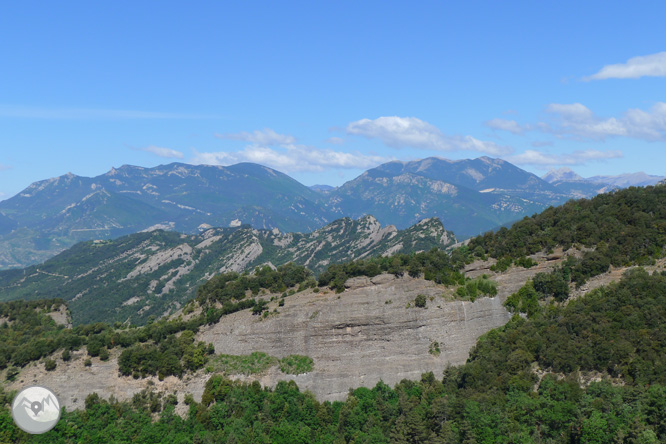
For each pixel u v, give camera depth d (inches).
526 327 7204.7
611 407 5610.2
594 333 6565.0
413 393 7022.6
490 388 6560.0
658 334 6181.1
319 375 7440.9
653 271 7253.9
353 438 6496.1
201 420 6860.2
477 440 5866.1
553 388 6117.1
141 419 6875.0
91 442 6505.9
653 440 5054.1
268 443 6501.0
